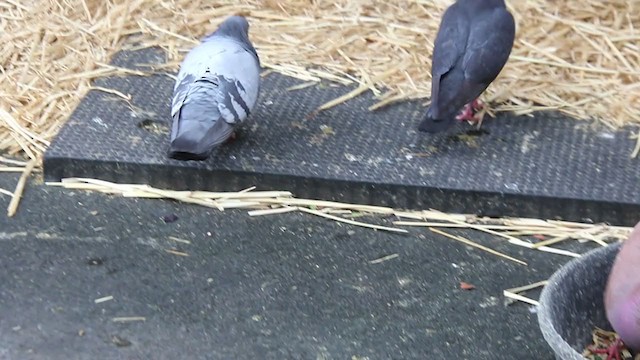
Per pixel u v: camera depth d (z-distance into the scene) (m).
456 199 3.23
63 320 2.94
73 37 3.78
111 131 3.39
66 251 3.11
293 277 3.06
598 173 3.28
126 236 3.16
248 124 3.42
